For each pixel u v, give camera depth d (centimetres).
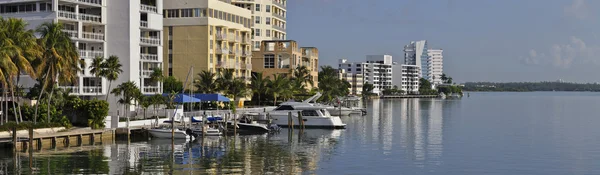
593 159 6619
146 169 5684
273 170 5759
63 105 8081
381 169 5909
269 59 16188
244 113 10556
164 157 6356
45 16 9412
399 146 7619
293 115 10194
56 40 7462
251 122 9594
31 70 6956
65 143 6969
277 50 16125
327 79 18038
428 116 14288
